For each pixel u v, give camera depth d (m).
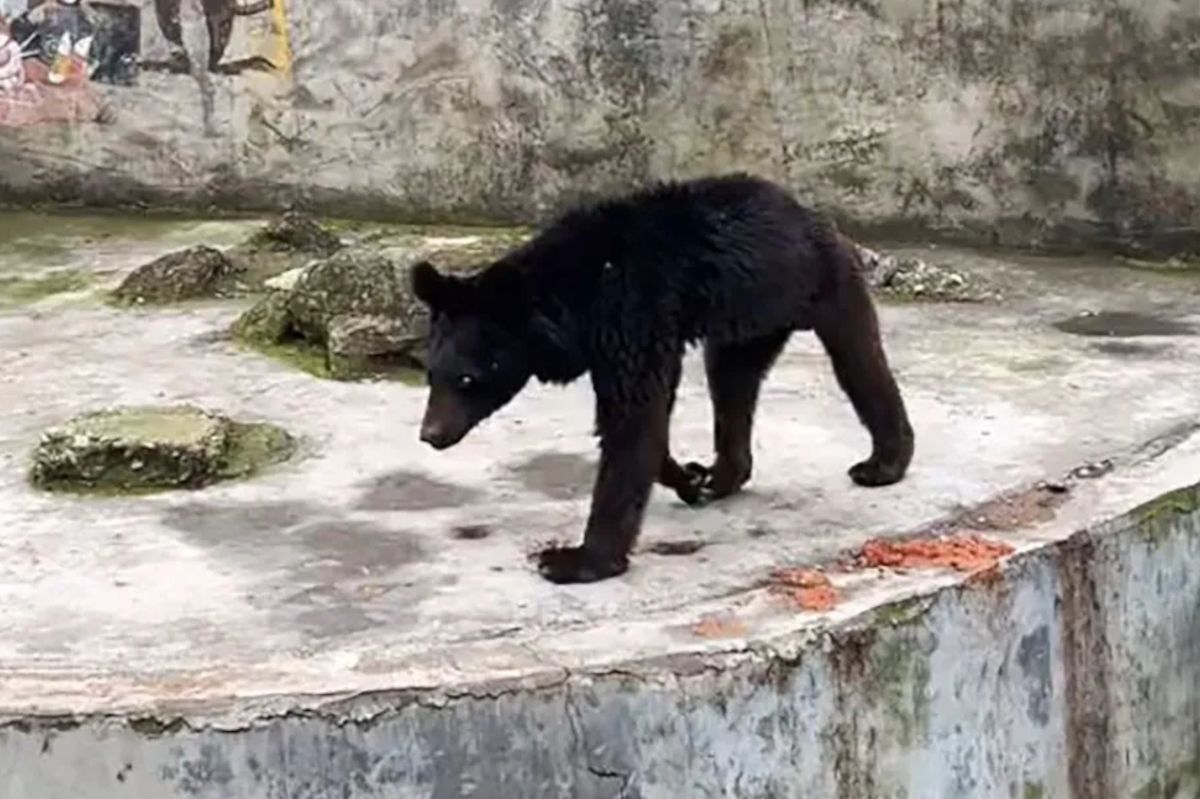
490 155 17.28
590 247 8.43
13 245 16.67
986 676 8.70
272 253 15.66
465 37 17.11
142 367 12.56
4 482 10.23
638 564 8.80
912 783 8.45
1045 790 9.11
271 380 12.19
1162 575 9.65
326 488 10.07
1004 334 13.17
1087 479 9.95
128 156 18.16
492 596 8.44
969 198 16.14
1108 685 9.41
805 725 8.02
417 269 8.38
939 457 10.33
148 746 7.34
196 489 10.09
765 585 8.52
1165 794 9.95
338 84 17.53
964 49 15.84
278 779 7.40
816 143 16.41
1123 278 14.98
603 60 16.77
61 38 18.00
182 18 17.73
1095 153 15.69
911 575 8.59
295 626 8.13
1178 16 15.18
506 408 11.46
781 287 8.95
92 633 8.09
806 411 11.29
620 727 7.66
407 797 7.50
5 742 7.36
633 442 8.49
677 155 16.78
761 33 16.33
